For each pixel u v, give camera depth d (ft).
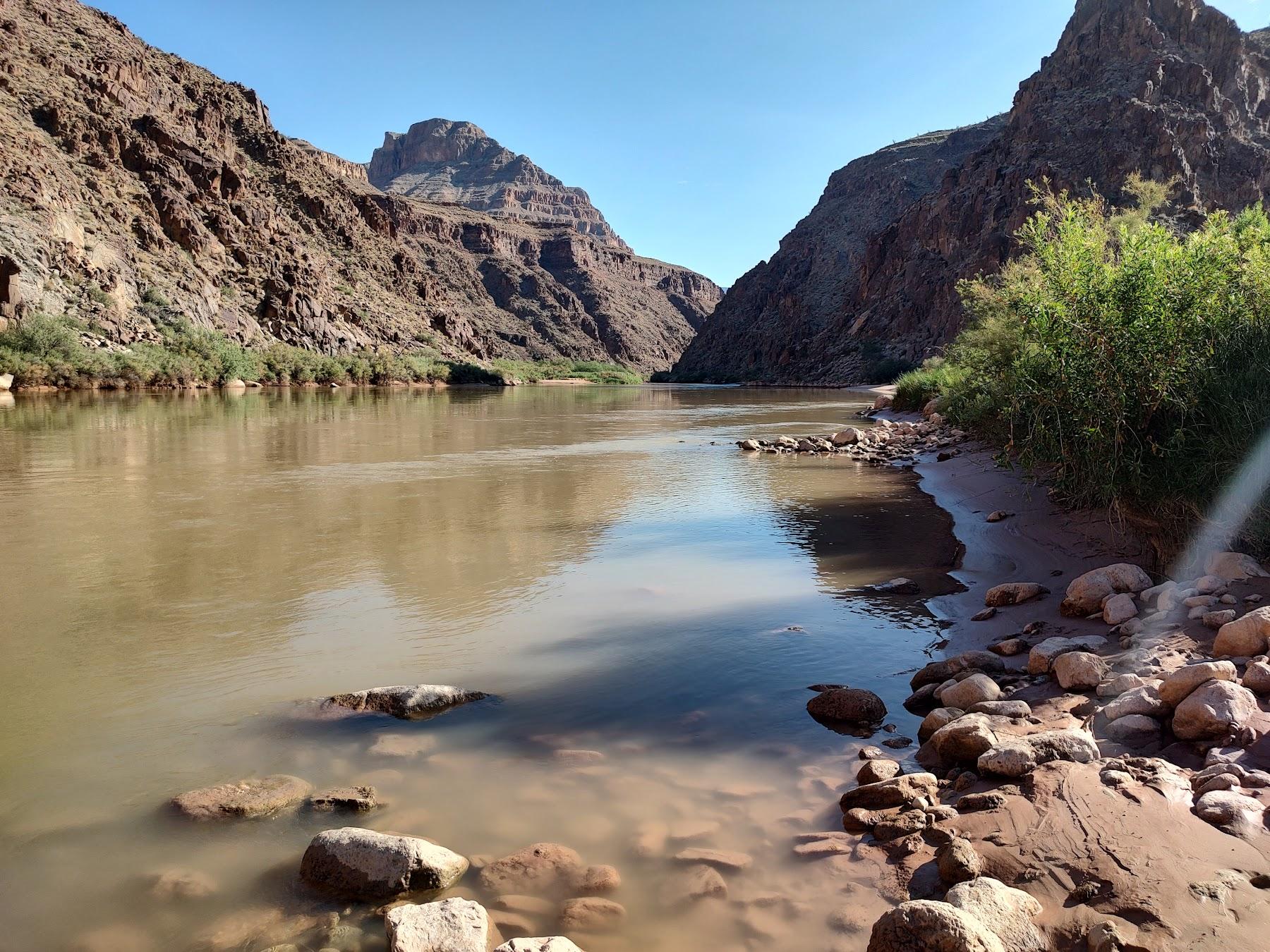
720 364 468.75
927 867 8.89
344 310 251.39
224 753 12.01
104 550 24.89
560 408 124.57
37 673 15.11
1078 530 24.90
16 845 9.55
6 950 7.72
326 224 313.12
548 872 9.04
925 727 12.69
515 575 22.57
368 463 46.78
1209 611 15.55
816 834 9.80
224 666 15.56
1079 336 22.04
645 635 17.61
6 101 183.62
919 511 32.60
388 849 8.82
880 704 13.56
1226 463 18.60
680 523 29.96
